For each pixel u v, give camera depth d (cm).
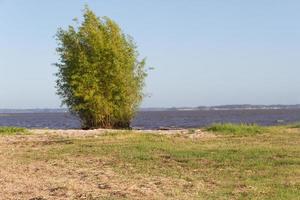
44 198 1219
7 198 1236
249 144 2262
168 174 1535
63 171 1633
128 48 3734
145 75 3775
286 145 2197
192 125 6319
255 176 1463
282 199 1166
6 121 10306
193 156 1875
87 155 1992
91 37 3597
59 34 3650
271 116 11100
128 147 2198
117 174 1555
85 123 3675
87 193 1262
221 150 2027
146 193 1250
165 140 2505
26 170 1662
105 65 3606
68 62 3603
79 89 3544
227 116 11981
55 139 2650
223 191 1277
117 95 3628
